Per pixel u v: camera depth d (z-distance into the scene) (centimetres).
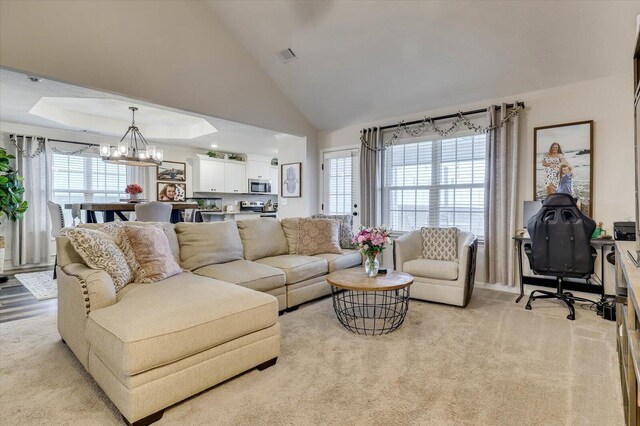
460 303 335
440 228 402
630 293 137
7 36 262
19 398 183
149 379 162
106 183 664
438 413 170
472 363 221
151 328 165
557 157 365
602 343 251
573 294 363
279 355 233
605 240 318
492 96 406
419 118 473
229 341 196
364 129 513
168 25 361
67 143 610
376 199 504
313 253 395
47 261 577
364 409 173
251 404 178
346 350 242
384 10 340
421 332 274
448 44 356
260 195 955
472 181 430
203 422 164
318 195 595
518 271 393
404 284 271
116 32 322
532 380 200
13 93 399
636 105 208
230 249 336
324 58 420
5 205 479
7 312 331
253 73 458
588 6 286
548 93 371
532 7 300
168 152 756
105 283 203
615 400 180
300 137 574
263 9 378
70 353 238
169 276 258
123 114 591
